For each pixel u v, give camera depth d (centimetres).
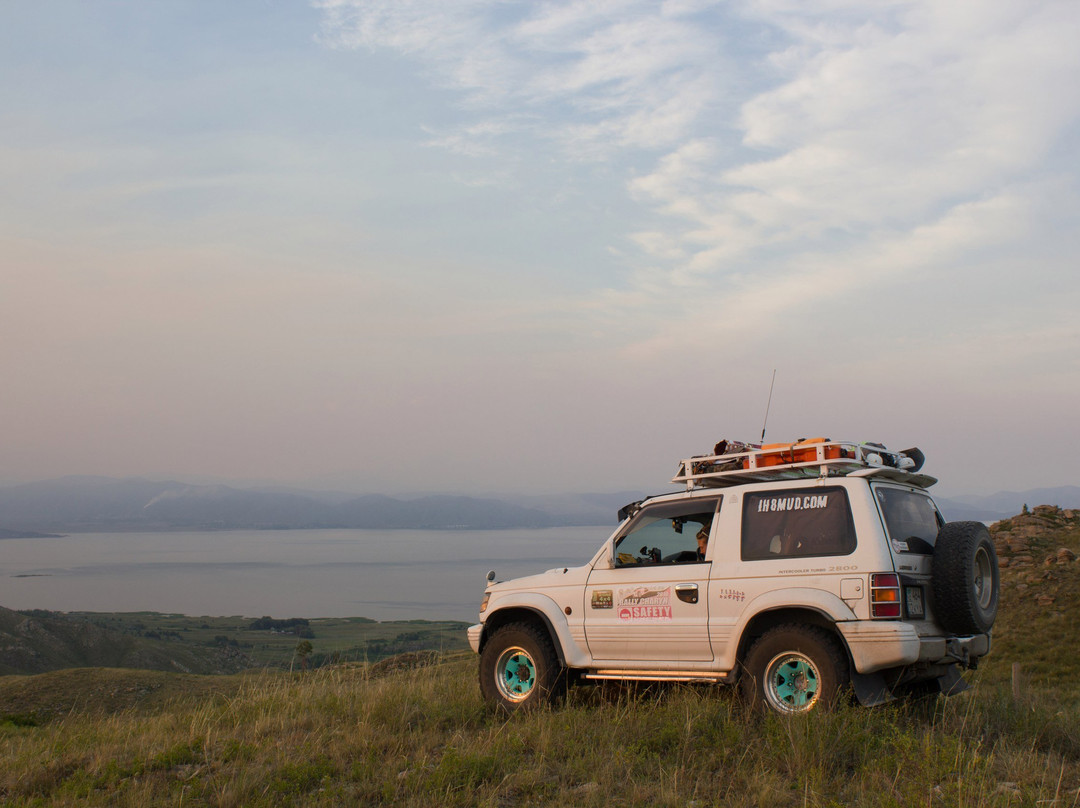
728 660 667
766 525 674
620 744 595
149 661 13975
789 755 529
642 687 769
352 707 790
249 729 743
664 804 476
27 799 574
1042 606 2403
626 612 723
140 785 581
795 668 631
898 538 644
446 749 592
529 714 711
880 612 599
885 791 474
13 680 5666
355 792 528
